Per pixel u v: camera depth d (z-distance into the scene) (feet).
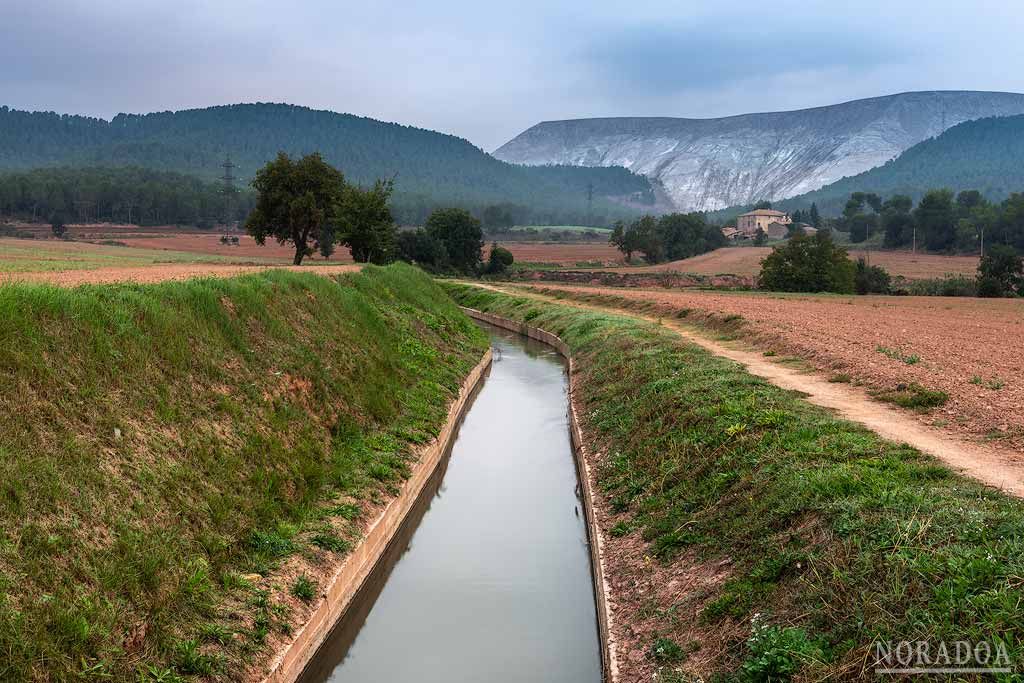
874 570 28.78
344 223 230.27
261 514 42.78
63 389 37.14
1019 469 39.91
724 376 70.44
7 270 120.26
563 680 38.34
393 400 75.00
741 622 31.89
